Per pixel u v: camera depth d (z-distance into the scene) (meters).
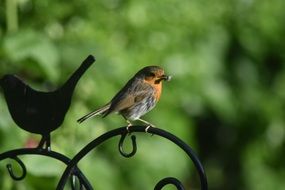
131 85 8.87
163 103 14.06
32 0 12.08
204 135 16.78
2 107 9.90
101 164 12.19
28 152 7.45
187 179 16.47
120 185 12.74
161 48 13.63
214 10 15.38
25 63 10.26
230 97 15.80
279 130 16.81
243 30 16.14
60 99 7.26
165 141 13.69
